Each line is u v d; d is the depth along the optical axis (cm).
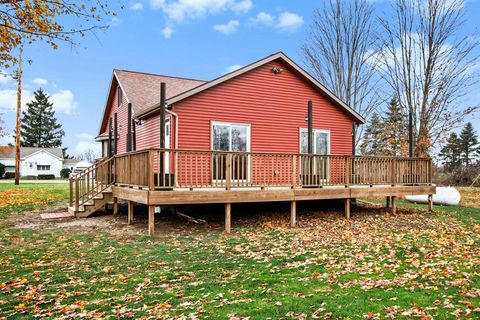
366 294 477
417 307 431
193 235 864
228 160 932
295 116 1328
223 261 645
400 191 1241
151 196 833
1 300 462
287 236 854
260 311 426
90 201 1169
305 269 594
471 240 809
